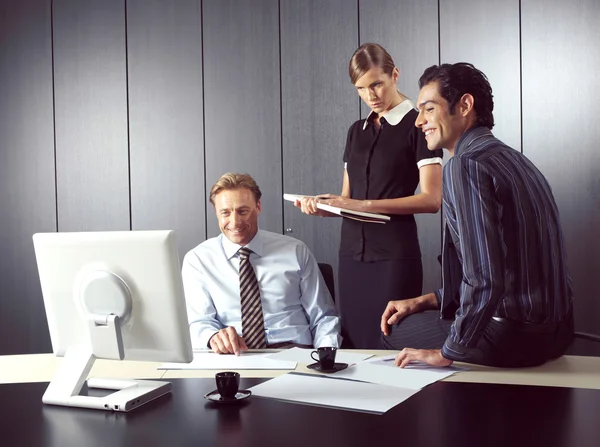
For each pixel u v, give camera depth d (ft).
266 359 6.21
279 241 8.10
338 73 13.71
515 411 4.44
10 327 14.34
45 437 4.17
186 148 14.15
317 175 13.87
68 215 14.32
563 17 13.00
